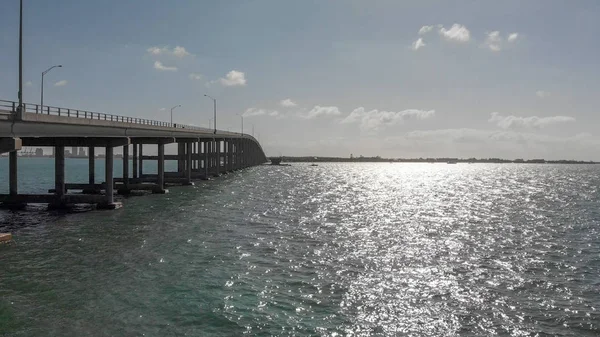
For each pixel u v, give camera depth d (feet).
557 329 60.80
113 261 92.02
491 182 463.83
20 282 77.25
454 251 107.86
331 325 60.59
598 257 102.83
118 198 215.92
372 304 68.95
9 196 169.89
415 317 64.18
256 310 65.31
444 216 176.55
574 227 148.15
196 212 167.84
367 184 398.01
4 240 108.68
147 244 108.78
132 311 64.34
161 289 74.18
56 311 64.13
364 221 157.17
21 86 112.06
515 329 60.59
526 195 289.94
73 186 227.61
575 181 480.64
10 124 108.99
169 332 57.41
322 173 622.95
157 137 244.83
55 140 171.01
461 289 77.36
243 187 300.81
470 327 61.05
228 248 106.01
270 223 146.10
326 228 138.72
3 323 59.72
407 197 268.41
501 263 96.37
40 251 100.48
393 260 97.30
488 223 156.97
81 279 79.25
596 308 68.80
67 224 137.08
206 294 71.92
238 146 572.10
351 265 92.12
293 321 61.67
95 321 60.70
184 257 96.22
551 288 78.79
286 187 318.65
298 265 91.30
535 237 128.47
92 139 173.68
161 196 228.22
